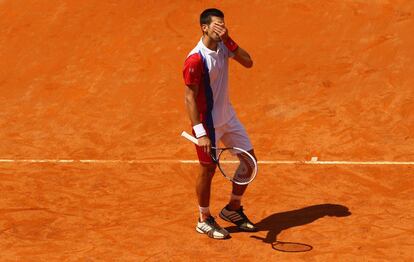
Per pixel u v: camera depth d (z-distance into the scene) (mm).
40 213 29375
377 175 32844
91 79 47562
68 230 27453
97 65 49125
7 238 26656
